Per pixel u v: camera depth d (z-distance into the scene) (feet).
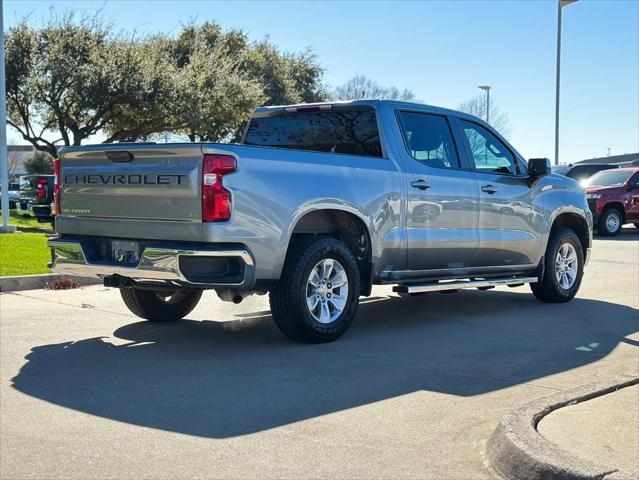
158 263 19.11
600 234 69.41
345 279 21.67
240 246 19.11
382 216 22.67
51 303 27.76
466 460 12.85
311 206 20.54
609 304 29.58
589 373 18.54
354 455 12.90
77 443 13.24
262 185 19.48
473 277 26.71
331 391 16.63
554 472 11.59
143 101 94.68
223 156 18.80
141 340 21.79
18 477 11.73
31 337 21.94
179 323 24.52
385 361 19.47
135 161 19.81
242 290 20.04
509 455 12.35
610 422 14.16
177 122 104.22
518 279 27.17
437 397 16.33
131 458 12.55
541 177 28.60
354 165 22.06
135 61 94.63
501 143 27.68
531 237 27.86
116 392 16.38
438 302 29.84
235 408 15.33
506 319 25.96
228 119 111.14
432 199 24.21
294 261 20.44
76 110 92.02
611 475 11.34
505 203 26.78
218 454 12.80
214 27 140.15
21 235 53.47
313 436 13.76
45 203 74.28
